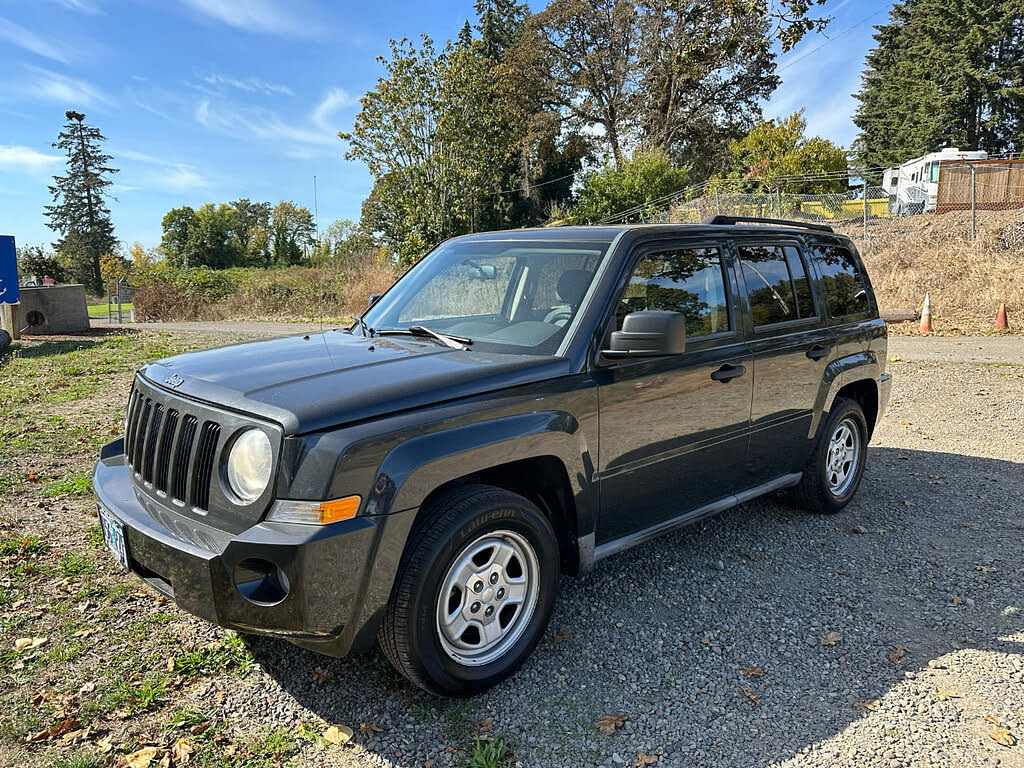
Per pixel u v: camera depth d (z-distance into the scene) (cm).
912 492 552
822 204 2605
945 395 884
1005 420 763
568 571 344
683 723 282
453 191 2805
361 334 381
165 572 263
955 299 1638
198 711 280
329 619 249
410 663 270
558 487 322
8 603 356
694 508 394
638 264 354
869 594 389
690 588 393
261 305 2650
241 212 10281
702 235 395
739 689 304
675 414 359
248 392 269
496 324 359
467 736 271
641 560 428
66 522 455
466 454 273
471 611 289
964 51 5069
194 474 268
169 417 286
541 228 411
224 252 10156
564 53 4747
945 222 2216
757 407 411
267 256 9606
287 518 246
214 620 251
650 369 345
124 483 314
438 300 392
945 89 5178
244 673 305
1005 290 1586
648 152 3831
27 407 767
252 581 248
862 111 6138
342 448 247
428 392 275
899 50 5862
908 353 1208
